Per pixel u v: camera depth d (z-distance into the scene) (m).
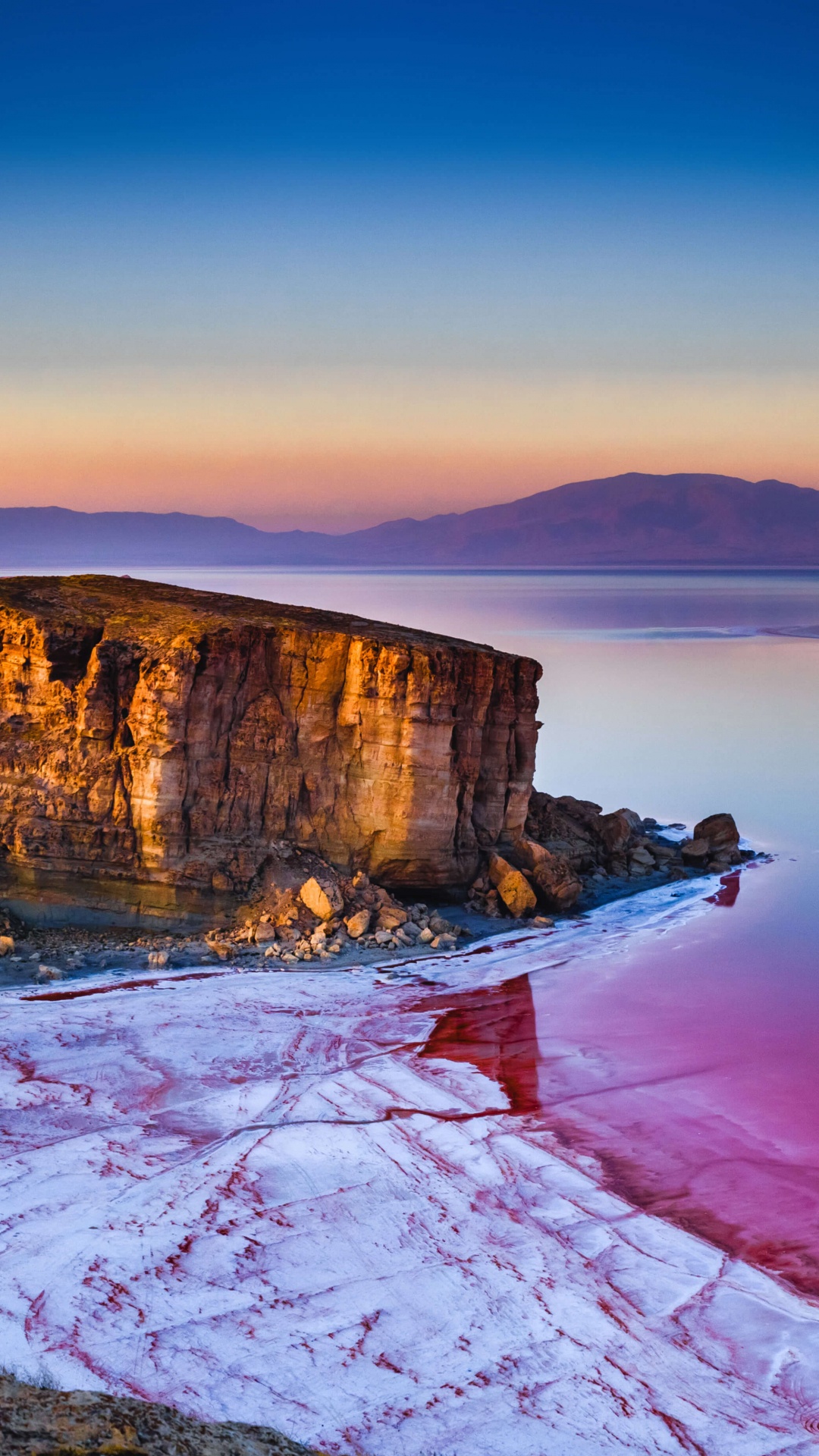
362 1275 26.30
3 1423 16.55
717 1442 21.89
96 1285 25.12
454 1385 22.80
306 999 42.66
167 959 45.94
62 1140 31.64
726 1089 36.91
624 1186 30.95
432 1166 31.38
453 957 47.88
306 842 52.09
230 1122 33.16
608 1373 23.56
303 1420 21.28
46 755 50.28
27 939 48.69
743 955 49.38
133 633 50.81
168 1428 17.84
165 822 49.09
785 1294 26.48
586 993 44.50
